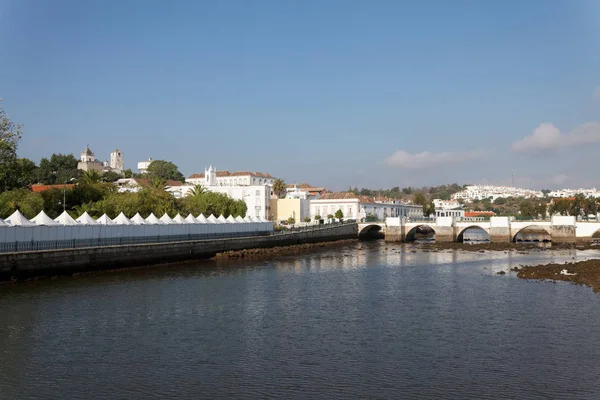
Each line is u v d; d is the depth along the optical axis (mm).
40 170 189750
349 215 174000
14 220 60750
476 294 51344
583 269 67688
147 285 56188
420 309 43969
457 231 138000
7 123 77375
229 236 104125
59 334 35125
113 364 29141
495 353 31250
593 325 37938
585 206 195250
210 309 43688
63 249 61281
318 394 25078
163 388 25719
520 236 158875
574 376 27391
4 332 35469
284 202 168875
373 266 78250
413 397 24750
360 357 30469
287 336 35094
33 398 24438
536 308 44125
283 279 62562
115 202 98938
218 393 25141
